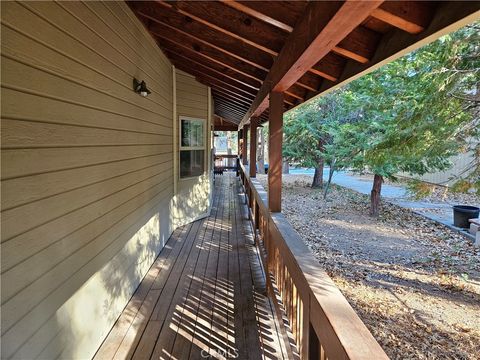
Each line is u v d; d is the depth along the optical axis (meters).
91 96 2.09
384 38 1.52
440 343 2.94
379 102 5.94
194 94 5.67
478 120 4.42
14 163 1.32
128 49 2.85
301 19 1.63
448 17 1.05
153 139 3.80
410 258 5.15
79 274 1.92
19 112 1.36
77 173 1.89
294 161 12.01
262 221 3.75
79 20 1.92
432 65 4.44
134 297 2.94
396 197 10.31
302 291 1.59
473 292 3.95
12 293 1.30
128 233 2.87
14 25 1.34
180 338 2.33
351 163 7.51
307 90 3.21
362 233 6.65
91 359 2.09
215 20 2.29
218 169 15.64
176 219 5.27
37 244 1.49
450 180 5.07
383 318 3.37
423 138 4.77
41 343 1.52
